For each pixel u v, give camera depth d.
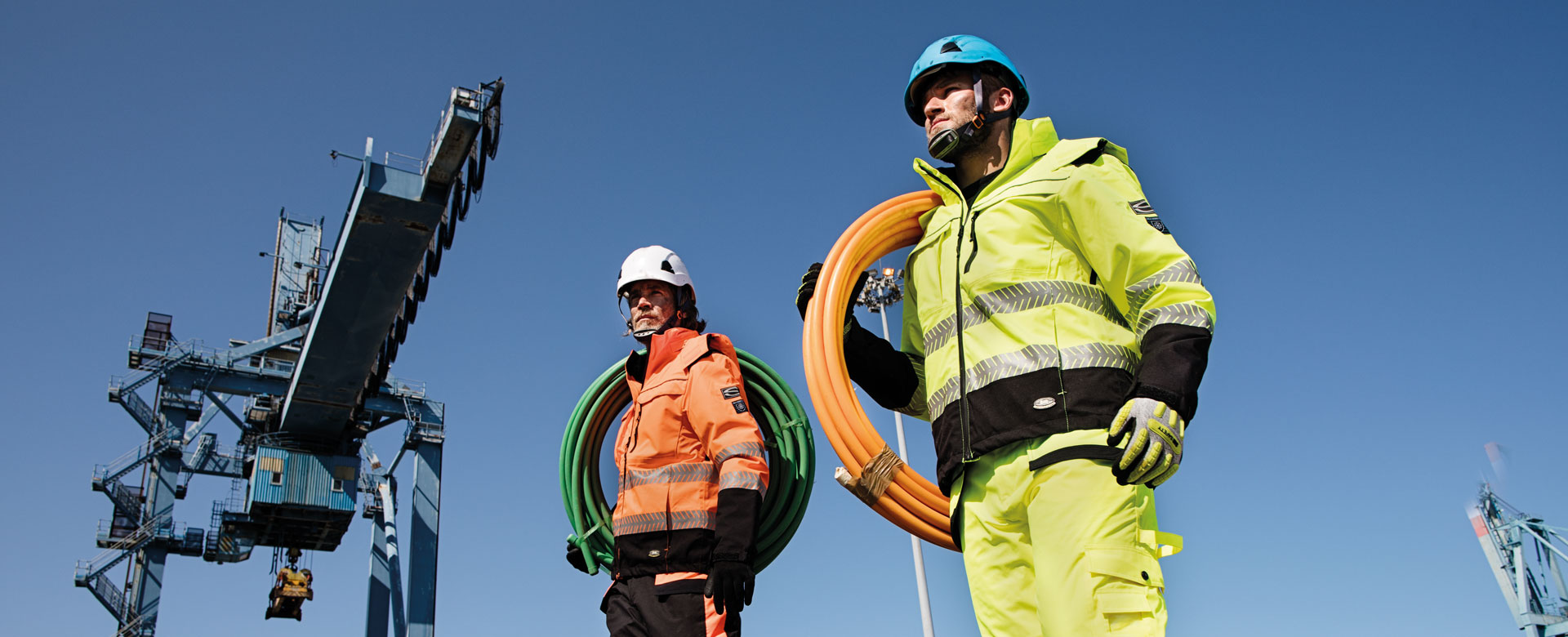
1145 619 2.15
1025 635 2.39
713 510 3.31
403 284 22.70
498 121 19.53
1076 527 2.23
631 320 3.81
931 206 3.46
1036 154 2.79
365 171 20.45
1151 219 2.44
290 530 30.19
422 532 31.88
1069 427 2.33
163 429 29.88
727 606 2.99
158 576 29.28
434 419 33.53
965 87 2.91
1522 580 33.50
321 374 26.06
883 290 13.73
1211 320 2.22
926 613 15.36
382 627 31.69
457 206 20.73
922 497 2.95
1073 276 2.55
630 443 3.46
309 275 33.72
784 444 3.91
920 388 3.21
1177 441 2.07
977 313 2.60
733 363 3.49
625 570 3.34
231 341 31.84
